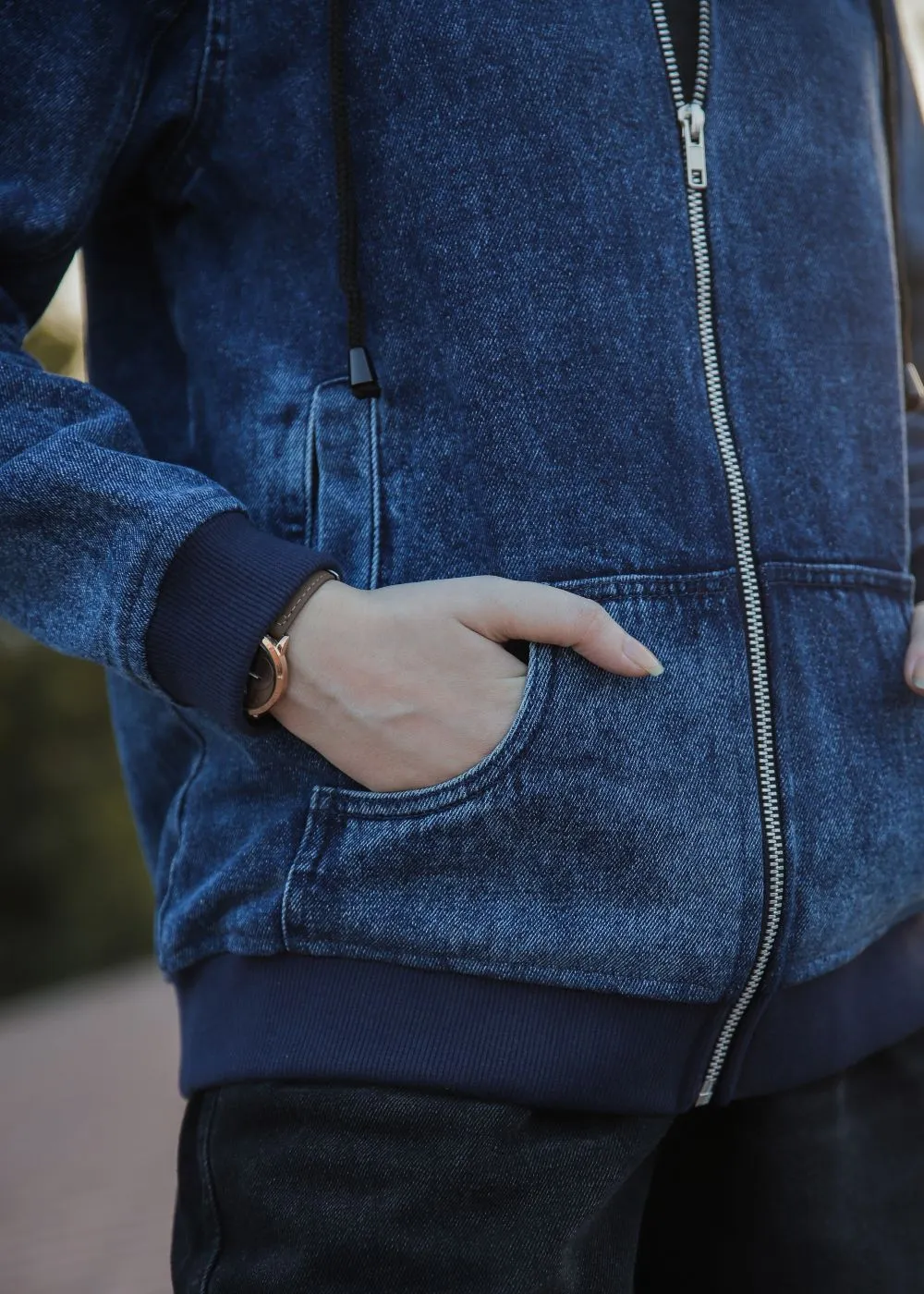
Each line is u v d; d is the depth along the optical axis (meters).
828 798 1.02
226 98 1.03
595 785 0.95
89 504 0.95
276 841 0.98
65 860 10.47
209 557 0.94
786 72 1.12
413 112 1.01
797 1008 1.05
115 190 1.09
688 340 1.03
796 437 1.06
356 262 1.01
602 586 0.98
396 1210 0.94
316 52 1.02
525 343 0.99
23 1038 6.33
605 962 0.95
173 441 1.13
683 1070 1.00
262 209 1.05
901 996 1.15
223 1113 0.99
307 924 0.96
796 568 1.04
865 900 1.05
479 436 0.99
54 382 1.00
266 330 1.05
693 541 1.00
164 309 1.15
